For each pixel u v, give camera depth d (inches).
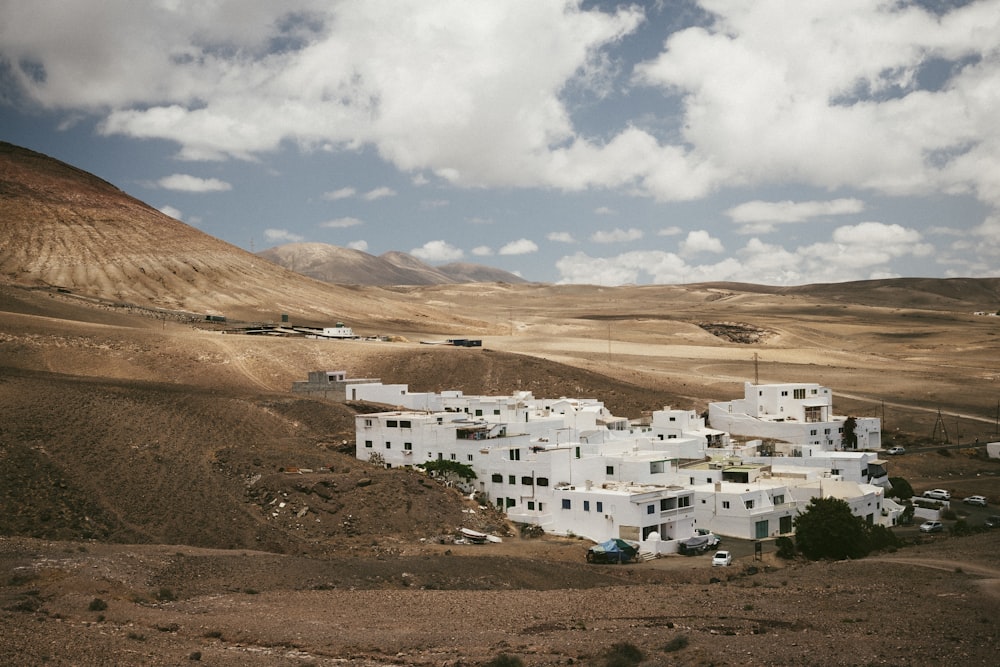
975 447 6594.5
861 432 6382.9
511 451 4505.4
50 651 1782.7
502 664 1753.2
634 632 2022.6
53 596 2341.3
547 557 3523.6
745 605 2290.8
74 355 7618.1
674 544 3809.1
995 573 2664.9
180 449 4500.5
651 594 2532.0
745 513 4116.6
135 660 1769.2
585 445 4862.2
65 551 2856.8
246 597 2498.8
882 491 4662.9
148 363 7805.1
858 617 2138.3
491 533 3907.5
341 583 2755.9
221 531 3580.2
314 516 3814.0
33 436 4276.6
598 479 4483.3
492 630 2085.4
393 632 2064.5
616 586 2878.9
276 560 2930.6
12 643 1817.2
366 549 3469.5
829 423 6240.2
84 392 5123.0
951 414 7810.0
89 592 2428.6
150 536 3472.0
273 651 1930.4
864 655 1802.4
